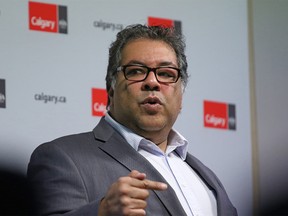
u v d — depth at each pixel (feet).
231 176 19.67
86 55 18.61
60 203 13.34
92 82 18.51
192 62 19.93
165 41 15.53
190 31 20.12
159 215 13.53
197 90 19.77
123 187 11.72
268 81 20.81
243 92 20.35
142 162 14.25
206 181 15.15
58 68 18.22
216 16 20.54
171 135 15.67
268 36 21.15
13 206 8.59
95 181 13.76
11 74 17.69
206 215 14.47
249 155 19.99
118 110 15.21
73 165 13.84
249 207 19.69
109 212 11.83
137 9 19.53
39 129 17.69
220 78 20.15
